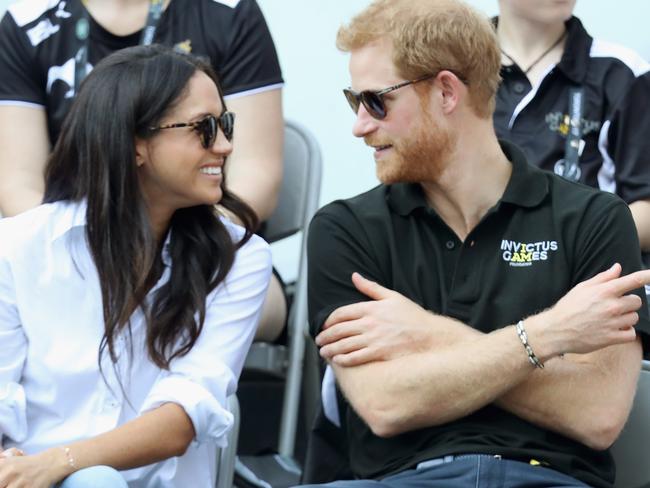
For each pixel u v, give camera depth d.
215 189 11.23
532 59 15.38
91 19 15.02
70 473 10.25
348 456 11.95
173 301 11.20
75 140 11.22
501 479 10.72
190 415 10.70
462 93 11.36
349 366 11.15
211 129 11.09
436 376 10.73
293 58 18.58
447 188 11.48
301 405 16.75
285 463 15.22
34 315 11.12
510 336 10.70
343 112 18.38
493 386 10.68
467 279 11.34
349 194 18.36
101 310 11.17
